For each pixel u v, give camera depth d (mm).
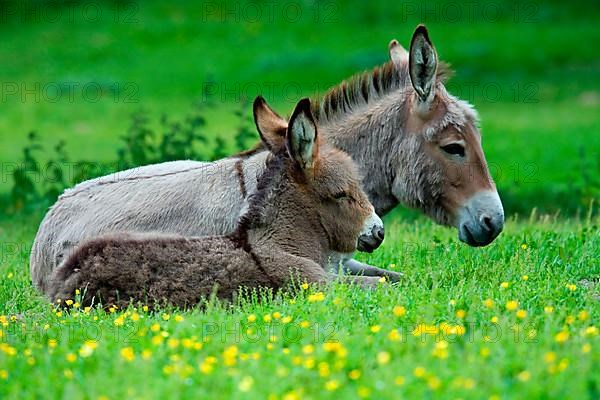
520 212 23719
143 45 59500
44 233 13133
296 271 11562
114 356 8938
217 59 56719
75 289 11289
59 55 58062
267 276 11445
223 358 8672
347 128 14109
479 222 13445
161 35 60875
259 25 61938
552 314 9781
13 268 14891
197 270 11227
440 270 12711
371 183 14117
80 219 12820
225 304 11008
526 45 57562
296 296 11148
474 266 13055
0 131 43281
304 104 11688
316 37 59906
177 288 11156
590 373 7973
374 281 12180
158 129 40938
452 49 56844
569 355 8438
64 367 8719
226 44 59344
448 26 61281
